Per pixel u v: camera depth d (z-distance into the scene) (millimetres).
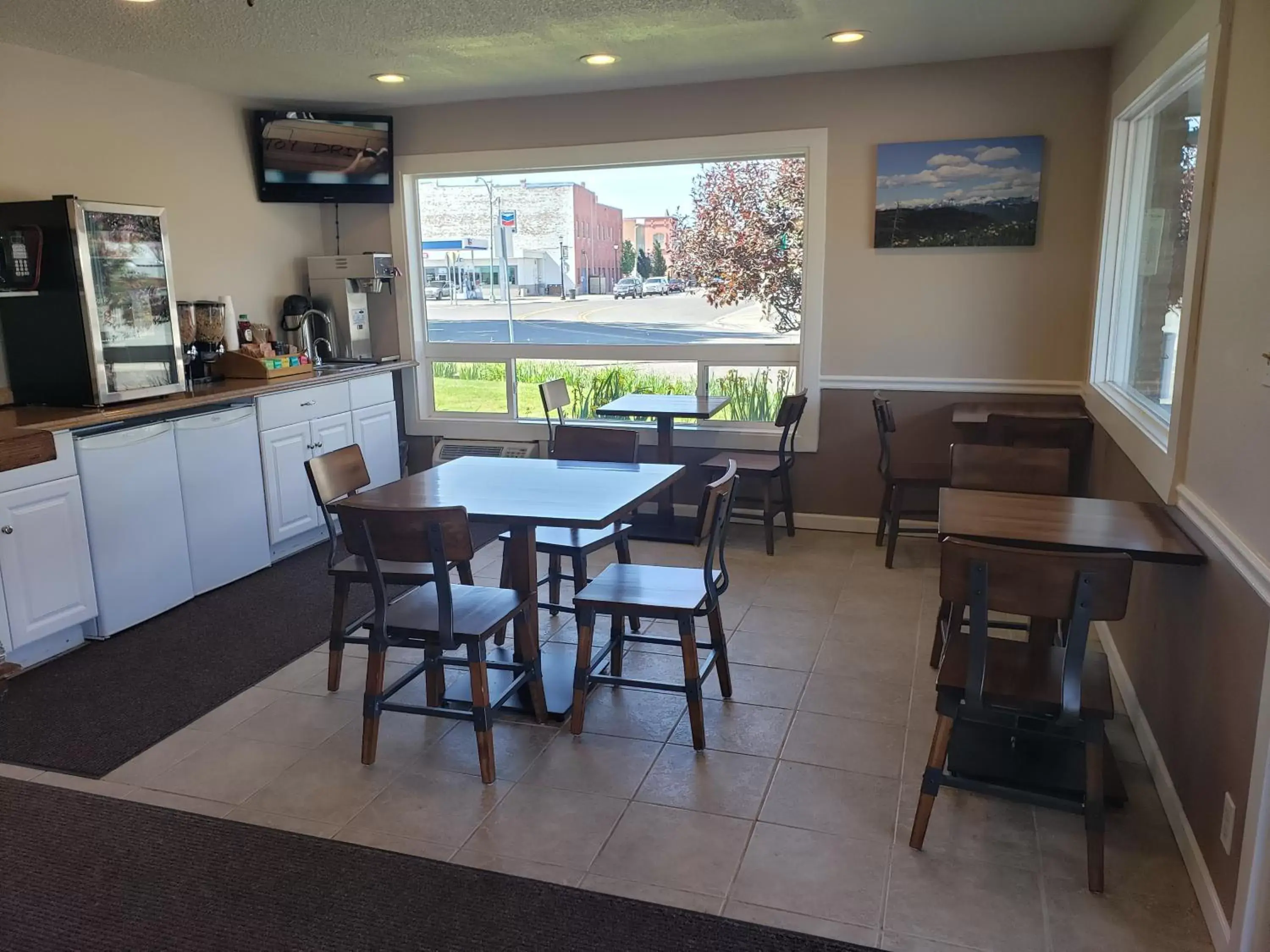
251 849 2320
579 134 5207
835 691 3158
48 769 2721
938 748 2219
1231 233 2094
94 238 3686
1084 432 4148
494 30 3791
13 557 3289
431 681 3016
